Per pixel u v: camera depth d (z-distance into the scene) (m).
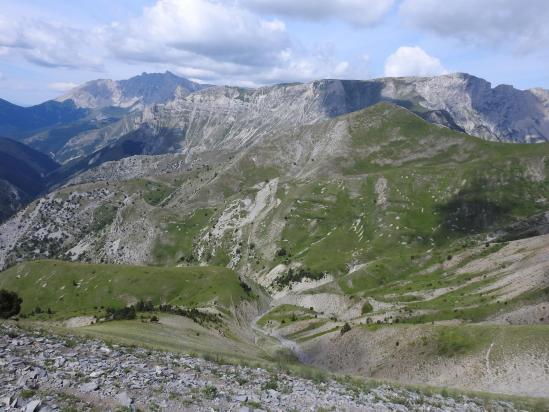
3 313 97.44
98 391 25.72
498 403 49.22
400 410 35.72
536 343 90.31
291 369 46.66
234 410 27.28
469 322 166.75
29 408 21.38
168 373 32.91
